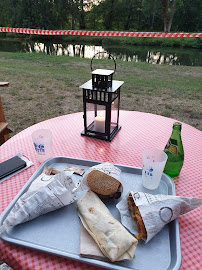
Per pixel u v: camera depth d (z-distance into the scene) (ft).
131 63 27.91
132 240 2.00
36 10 79.00
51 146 3.46
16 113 12.07
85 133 4.29
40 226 2.33
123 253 1.96
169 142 3.27
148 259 2.03
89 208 2.40
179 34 21.24
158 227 2.19
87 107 3.96
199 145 4.07
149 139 4.25
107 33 22.00
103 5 96.12
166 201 2.32
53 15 82.84
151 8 88.28
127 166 3.23
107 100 3.67
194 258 2.11
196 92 16.40
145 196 2.37
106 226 2.15
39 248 2.06
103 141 4.15
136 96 15.15
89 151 3.83
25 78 19.11
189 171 3.38
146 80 19.61
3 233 2.21
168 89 16.99
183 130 4.59
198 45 60.08
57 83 17.84
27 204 2.31
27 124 10.88
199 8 84.38
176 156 3.18
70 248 2.10
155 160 3.00
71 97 14.73
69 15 92.27
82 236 2.17
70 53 41.93
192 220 2.53
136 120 5.04
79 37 69.05
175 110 12.94
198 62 34.81
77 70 22.97
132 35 22.17
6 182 3.04
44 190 2.40
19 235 2.23
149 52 47.19
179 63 33.30
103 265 1.91
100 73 3.45
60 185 2.49
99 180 2.60
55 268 2.00
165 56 41.57
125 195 2.79
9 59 28.07
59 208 2.55
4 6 84.58
